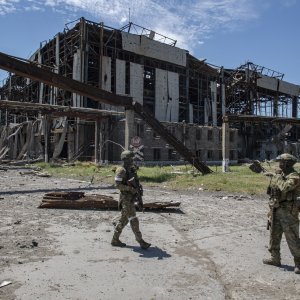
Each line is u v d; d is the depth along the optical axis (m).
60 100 49.19
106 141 34.81
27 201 12.79
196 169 25.89
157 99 53.22
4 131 47.56
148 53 52.12
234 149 51.16
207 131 47.94
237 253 6.81
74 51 47.91
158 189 17.47
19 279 5.29
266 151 60.06
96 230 8.45
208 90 62.44
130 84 50.22
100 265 5.96
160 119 53.34
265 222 9.81
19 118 57.00
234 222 9.73
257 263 6.22
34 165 34.25
